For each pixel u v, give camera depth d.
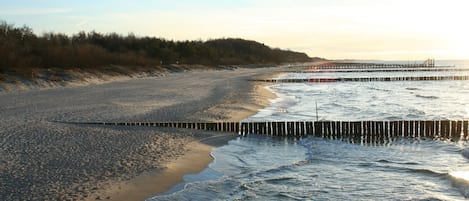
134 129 19.06
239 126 20.11
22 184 10.48
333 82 66.81
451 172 13.05
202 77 65.94
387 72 106.12
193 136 18.34
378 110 30.47
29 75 38.88
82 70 49.19
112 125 19.97
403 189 11.55
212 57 108.38
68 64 48.53
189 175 12.32
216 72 86.12
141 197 10.19
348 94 44.50
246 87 46.78
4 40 44.16
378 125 20.23
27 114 22.73
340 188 11.62
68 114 23.09
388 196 10.97
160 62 76.62
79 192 10.07
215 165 13.73
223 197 10.59
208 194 10.74
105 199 9.75
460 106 34.06
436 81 68.81
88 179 11.10
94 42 77.88
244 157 15.30
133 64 65.38
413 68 128.12
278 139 19.33
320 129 20.25
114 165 12.56
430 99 39.66
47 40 55.28
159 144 16.02
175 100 31.56
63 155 13.55
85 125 19.64
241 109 27.44
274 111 28.09
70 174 11.47
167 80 56.06
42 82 39.41
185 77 64.69
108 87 42.31
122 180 11.19
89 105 27.33
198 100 31.73
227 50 139.75
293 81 66.25
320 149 17.06
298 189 11.47
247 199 10.50
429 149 17.28
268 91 44.84
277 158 15.28
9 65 38.50
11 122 19.86
